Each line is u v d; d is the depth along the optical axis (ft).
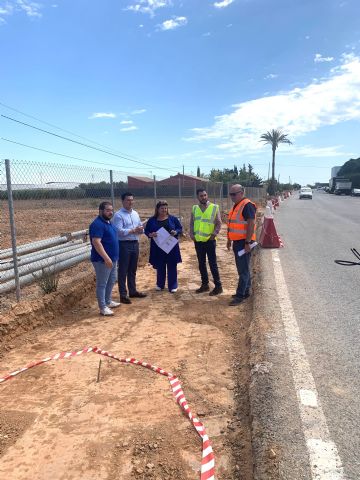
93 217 78.38
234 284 25.43
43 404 11.69
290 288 22.99
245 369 13.52
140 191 119.85
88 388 12.53
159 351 15.24
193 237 23.13
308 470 8.60
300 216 75.77
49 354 15.24
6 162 18.25
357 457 9.00
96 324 18.43
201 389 12.36
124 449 9.63
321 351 14.43
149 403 11.62
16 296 19.62
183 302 21.59
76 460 9.29
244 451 9.54
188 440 9.96
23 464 9.18
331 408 10.87
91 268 27.14
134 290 22.61
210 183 80.84
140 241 38.42
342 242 40.78
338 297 21.18
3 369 14.08
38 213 85.92
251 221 20.61
